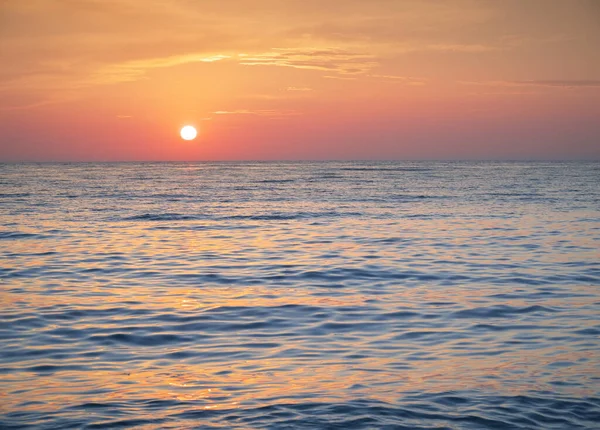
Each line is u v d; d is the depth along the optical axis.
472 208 46.59
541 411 9.30
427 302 16.97
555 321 14.83
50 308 16.30
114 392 10.21
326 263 23.42
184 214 43.12
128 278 20.70
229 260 24.25
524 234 31.94
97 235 31.98
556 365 11.50
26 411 9.38
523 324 14.58
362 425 8.81
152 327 14.46
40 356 12.27
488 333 13.81
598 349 12.50
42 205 50.25
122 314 15.70
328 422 8.91
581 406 9.49
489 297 17.56
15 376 11.05
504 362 11.72
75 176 121.56
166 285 19.55
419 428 8.70
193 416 9.17
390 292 18.36
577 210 44.78
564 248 27.12
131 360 12.03
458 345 12.91
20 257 24.94
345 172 139.75
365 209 46.16
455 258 24.50
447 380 10.71
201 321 15.04
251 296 17.86
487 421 8.95
